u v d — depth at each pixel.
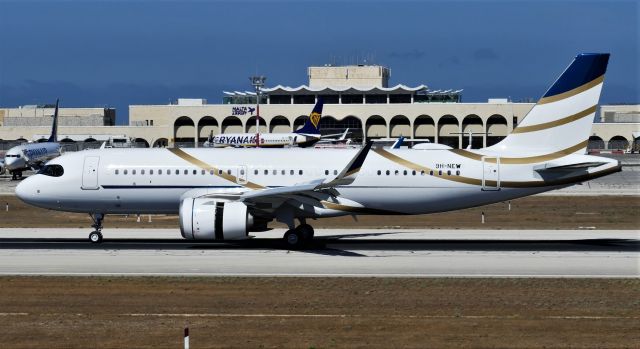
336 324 103.38
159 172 175.62
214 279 131.38
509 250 164.75
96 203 177.50
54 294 120.94
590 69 173.25
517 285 126.94
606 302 115.56
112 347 94.25
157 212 179.62
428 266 143.50
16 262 147.62
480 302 115.62
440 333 99.19
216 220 160.38
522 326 102.44
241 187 174.88
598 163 170.88
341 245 172.88
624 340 96.25
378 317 106.94
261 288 124.88
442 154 176.12
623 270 139.50
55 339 97.44
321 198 167.50
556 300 116.88
